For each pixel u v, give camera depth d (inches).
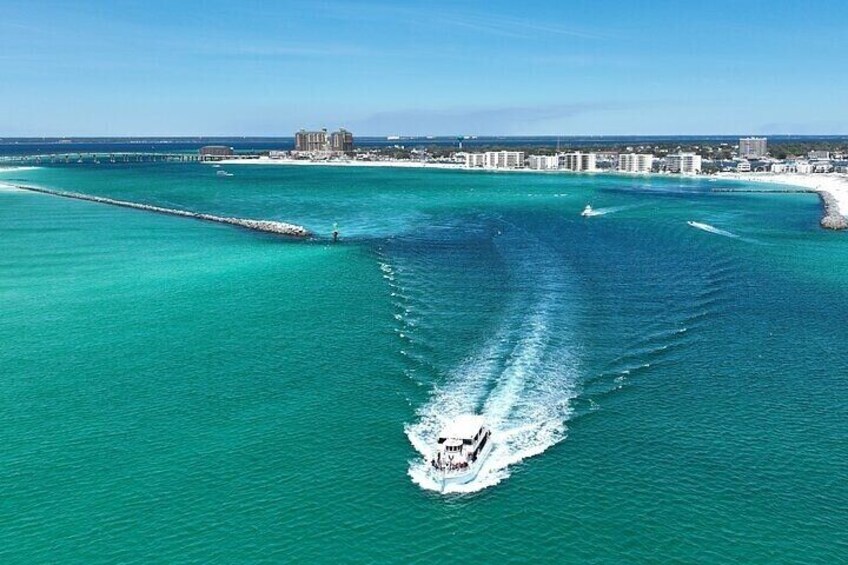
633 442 2770.7
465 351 3663.9
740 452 2709.2
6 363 3538.4
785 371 3476.9
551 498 2415.1
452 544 2196.1
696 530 2255.2
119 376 3376.0
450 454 2524.6
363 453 2682.1
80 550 2159.2
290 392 3189.0
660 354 3676.2
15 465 2591.0
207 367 3479.3
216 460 2630.4
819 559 2130.9
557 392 3193.9
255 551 2158.0
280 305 4549.7
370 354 3631.9
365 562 2117.4
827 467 2610.7
